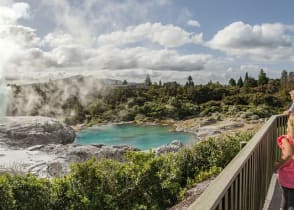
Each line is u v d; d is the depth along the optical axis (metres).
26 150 14.40
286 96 49.69
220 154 8.38
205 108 48.97
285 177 3.34
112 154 14.27
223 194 2.02
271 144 5.38
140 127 41.28
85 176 6.11
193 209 1.68
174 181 7.04
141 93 62.06
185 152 8.46
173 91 60.44
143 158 6.93
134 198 6.35
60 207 5.78
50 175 9.91
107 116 50.88
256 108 43.16
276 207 4.51
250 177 3.29
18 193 5.43
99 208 5.93
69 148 14.59
